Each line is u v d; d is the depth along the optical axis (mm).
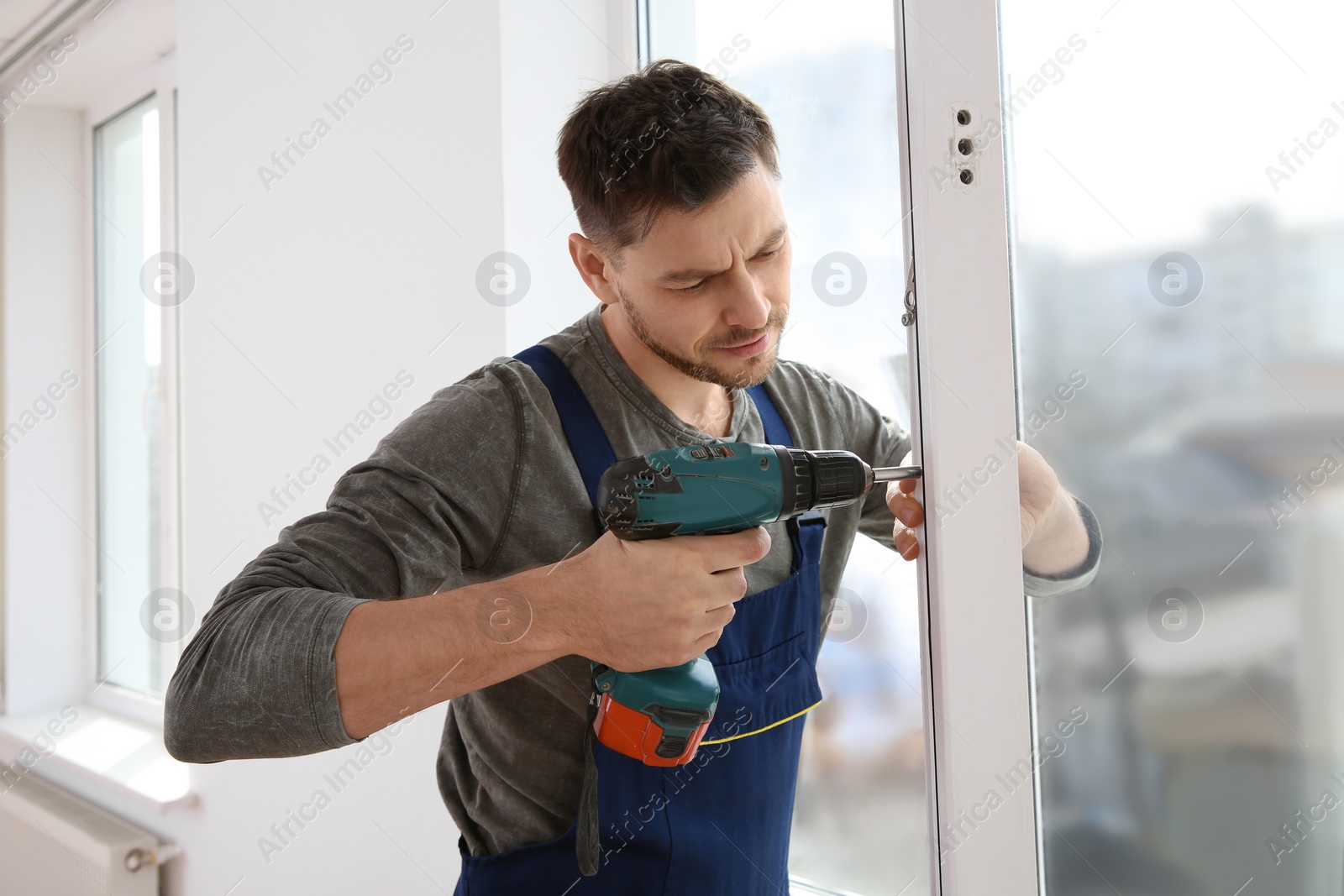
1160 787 818
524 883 831
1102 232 871
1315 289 796
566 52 1439
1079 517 826
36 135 2713
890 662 1250
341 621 633
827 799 1312
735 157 713
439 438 774
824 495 695
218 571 1943
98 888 2035
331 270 1667
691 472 670
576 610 665
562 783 848
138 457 2633
